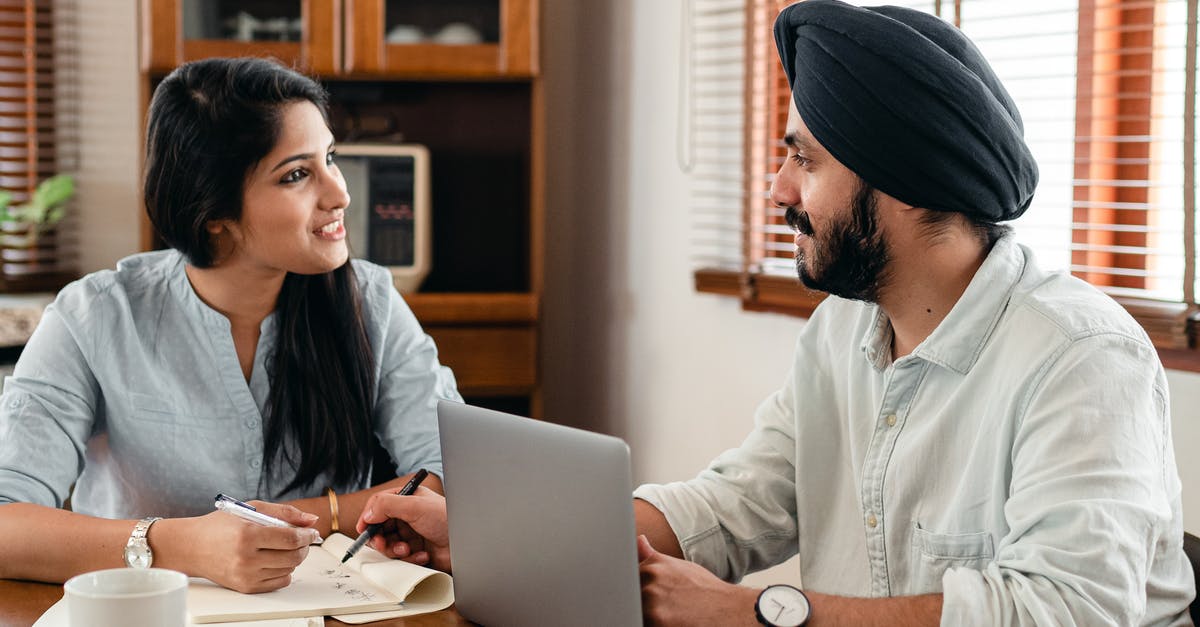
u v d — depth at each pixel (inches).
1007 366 47.0
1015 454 45.5
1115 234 80.4
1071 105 81.5
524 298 118.3
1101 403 43.4
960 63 45.8
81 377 61.2
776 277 97.7
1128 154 79.0
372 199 118.3
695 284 108.7
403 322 70.7
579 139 131.4
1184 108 70.6
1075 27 81.0
